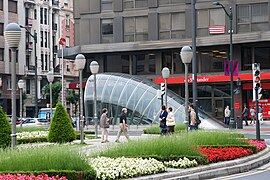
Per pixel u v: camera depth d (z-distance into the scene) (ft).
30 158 43.73
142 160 50.62
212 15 181.98
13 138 56.08
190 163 53.47
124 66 197.77
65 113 90.74
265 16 177.27
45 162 43.04
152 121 142.51
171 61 190.29
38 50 266.77
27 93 259.39
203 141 68.13
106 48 192.95
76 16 201.87
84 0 200.23
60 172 41.04
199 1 183.32
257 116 84.23
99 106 156.46
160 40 185.78
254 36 172.65
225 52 182.80
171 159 54.60
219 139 69.62
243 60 181.98
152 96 145.38
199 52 185.68
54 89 259.80
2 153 46.83
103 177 43.50
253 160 63.10
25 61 257.75
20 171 41.63
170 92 143.54
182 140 59.72
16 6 252.01
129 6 194.39
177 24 187.83
